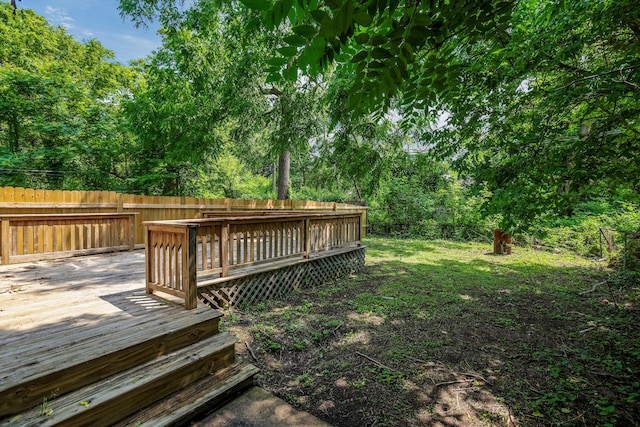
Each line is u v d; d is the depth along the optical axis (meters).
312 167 12.64
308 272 5.48
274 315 4.08
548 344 3.44
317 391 2.58
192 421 2.07
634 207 8.31
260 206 9.43
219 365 2.56
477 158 3.70
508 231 2.90
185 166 12.56
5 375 1.77
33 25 12.98
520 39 2.81
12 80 10.05
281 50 1.14
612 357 3.14
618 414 2.30
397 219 13.34
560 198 2.42
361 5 1.01
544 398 2.49
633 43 2.46
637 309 4.51
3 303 3.09
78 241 5.61
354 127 9.25
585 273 6.76
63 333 2.37
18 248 4.92
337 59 1.38
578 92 2.55
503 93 3.25
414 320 4.09
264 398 2.37
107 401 1.86
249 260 4.57
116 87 15.35
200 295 3.77
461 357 3.14
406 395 2.54
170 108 9.53
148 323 2.59
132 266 4.82
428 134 4.32
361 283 5.88
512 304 4.75
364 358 3.10
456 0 1.22
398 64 1.27
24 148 10.96
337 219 6.32
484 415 2.31
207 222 3.72
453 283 5.91
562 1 2.50
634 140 2.32
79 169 11.26
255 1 1.02
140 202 6.87
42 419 1.67
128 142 12.27
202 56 9.18
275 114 9.64
